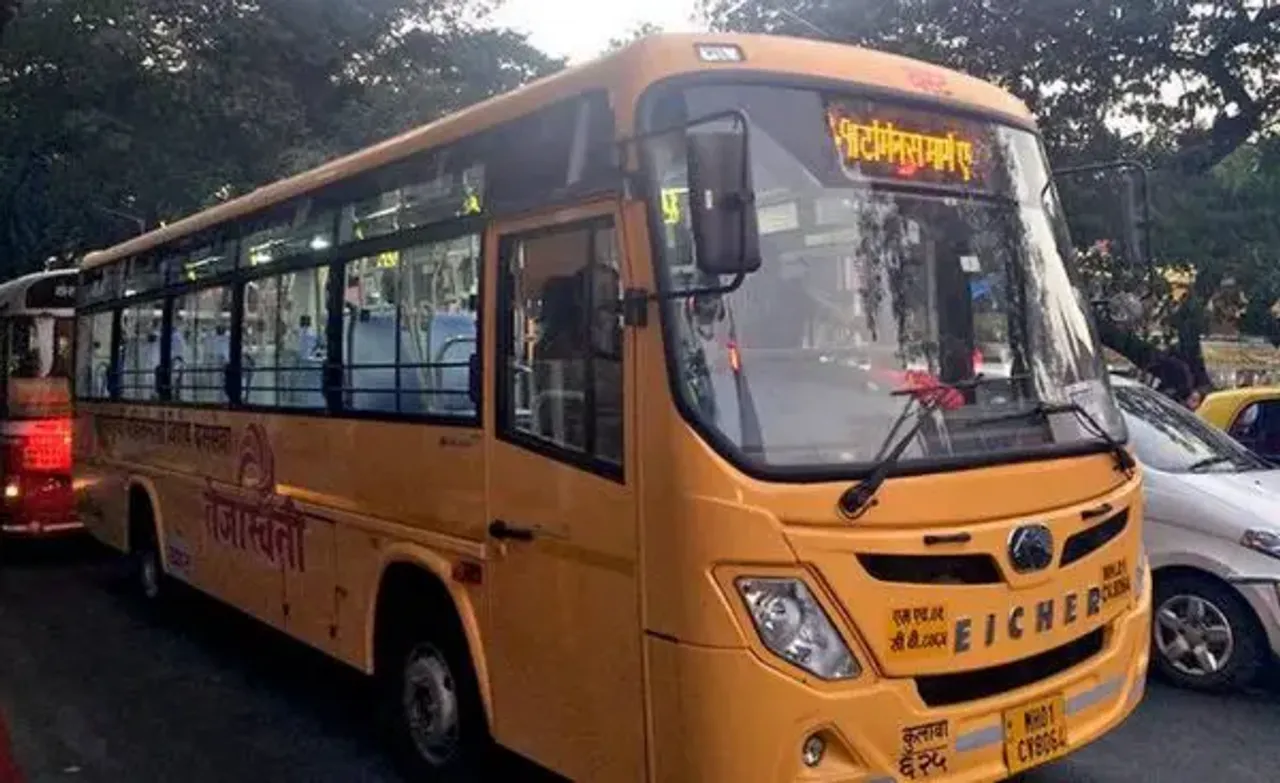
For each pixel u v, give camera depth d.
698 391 3.55
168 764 5.48
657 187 3.68
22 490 10.52
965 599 3.66
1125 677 4.28
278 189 6.43
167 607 8.56
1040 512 3.94
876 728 3.50
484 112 4.60
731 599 3.42
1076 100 12.37
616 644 3.78
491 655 4.45
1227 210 11.98
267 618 6.45
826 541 3.46
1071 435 4.20
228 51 18.44
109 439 9.29
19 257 22.55
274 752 5.63
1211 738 5.51
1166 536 6.19
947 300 4.14
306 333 6.03
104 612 8.66
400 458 5.06
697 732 3.45
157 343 8.29
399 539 5.06
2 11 9.38
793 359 3.72
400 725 5.20
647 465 3.62
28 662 7.28
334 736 5.86
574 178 4.02
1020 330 4.34
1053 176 4.88
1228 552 5.99
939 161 4.29
